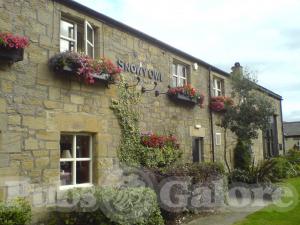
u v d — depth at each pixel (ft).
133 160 28.84
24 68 21.70
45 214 21.99
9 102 20.65
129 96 29.71
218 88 47.47
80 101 25.17
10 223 17.51
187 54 38.52
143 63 32.04
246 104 40.63
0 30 20.62
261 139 59.67
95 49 27.61
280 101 70.85
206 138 41.88
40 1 23.18
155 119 32.94
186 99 36.76
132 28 30.42
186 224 24.75
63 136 24.88
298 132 116.16
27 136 21.47
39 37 22.86
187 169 27.86
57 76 23.73
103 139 26.71
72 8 25.43
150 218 23.02
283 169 49.42
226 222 25.11
